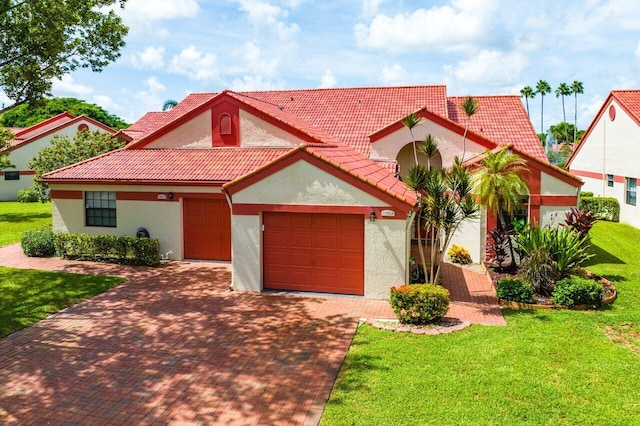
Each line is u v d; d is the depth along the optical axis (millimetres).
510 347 10828
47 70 18391
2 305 14094
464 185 13984
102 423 8188
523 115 25359
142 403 8805
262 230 15500
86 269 18281
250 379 9656
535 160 18875
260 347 11172
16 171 41281
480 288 16047
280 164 14859
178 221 19500
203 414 8438
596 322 12547
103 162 21281
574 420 8031
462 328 12070
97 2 18625
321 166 14609
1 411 8570
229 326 12508
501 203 17859
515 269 17547
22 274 17453
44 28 16734
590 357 10336
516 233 17547
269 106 24078
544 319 12773
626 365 9961
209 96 31656
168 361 10516
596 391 8938
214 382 9562
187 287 16000
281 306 14031
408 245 15172
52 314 13492
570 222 17750
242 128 21422
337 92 29250
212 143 21797
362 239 14836
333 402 8664
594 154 33438
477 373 9609
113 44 19500
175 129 22172
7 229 27750
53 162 26516
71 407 8703
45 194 28031
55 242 20078
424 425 7879
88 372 10039
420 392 8914
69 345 11398
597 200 29938
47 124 43656
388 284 14516
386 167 20641
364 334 11812
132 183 19500
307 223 15227
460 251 19516
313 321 12797
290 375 9797
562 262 14945
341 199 14602
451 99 27688
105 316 13312
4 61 17578
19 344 11469
